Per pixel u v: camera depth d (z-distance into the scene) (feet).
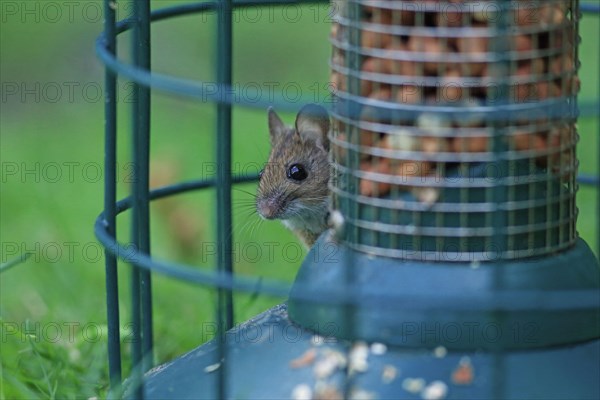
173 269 35.27
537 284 36.55
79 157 80.23
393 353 36.29
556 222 37.68
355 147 37.65
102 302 56.85
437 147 36.58
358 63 37.27
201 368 38.55
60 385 44.78
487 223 36.68
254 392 36.91
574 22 38.32
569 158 38.32
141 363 39.17
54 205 68.85
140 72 36.88
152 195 44.60
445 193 36.68
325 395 35.99
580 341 36.83
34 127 85.97
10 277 60.95
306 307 38.11
